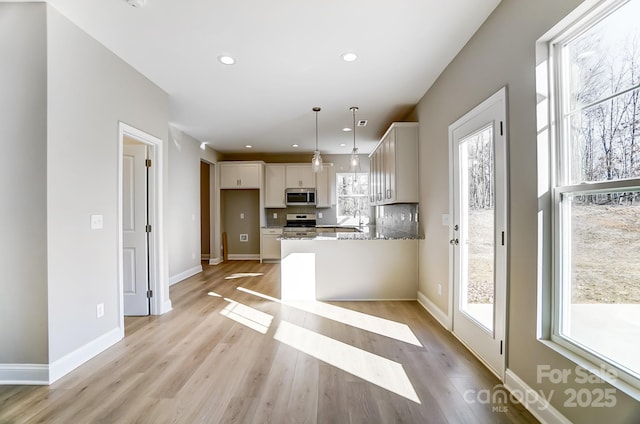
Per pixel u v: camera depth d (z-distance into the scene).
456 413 1.72
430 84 3.31
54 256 2.07
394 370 2.19
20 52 2.01
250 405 1.80
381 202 4.83
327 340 2.70
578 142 1.52
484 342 2.27
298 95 3.59
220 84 3.27
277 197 7.11
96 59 2.44
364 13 2.10
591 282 1.43
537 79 1.66
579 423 1.39
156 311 3.38
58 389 1.96
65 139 2.15
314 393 1.91
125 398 1.87
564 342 1.55
